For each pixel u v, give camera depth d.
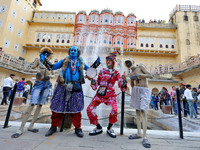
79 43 25.80
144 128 2.14
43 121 4.35
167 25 26.95
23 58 25.20
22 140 2.00
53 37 26.72
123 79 2.55
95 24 27.08
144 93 2.42
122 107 2.64
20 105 6.38
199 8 26.66
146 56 26.22
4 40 21.20
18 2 24.25
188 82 18.95
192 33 25.23
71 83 2.44
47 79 2.61
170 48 25.91
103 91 2.47
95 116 2.46
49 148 1.74
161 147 1.93
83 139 2.16
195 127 3.57
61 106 2.38
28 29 27.17
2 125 2.82
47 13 28.08
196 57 16.41
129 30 27.12
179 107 2.58
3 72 17.16
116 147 1.88
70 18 27.73
